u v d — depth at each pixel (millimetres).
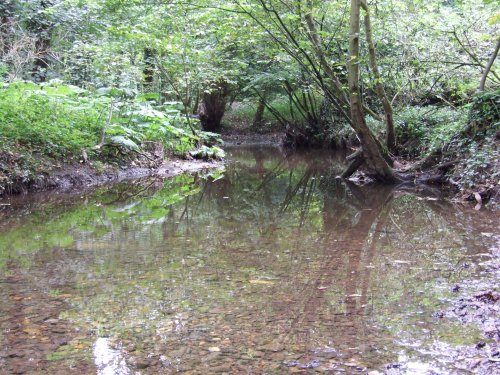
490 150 7918
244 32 9500
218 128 22531
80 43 12172
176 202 7844
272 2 8609
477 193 7531
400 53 11852
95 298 3434
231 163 13883
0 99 8781
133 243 5062
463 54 11570
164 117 12297
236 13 8992
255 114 23609
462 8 11141
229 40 10602
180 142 13492
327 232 5617
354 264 4258
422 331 2846
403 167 10055
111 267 4191
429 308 3193
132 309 3232
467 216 6406
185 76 13117
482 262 4223
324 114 18812
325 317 3078
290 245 4980
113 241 5145
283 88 19250
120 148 10938
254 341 2754
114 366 2484
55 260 4410
